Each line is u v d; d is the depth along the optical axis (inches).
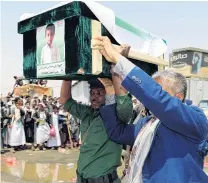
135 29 83.2
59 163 313.4
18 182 240.2
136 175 61.8
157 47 92.0
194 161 59.9
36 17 76.7
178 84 62.1
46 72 74.7
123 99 78.9
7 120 391.5
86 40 66.0
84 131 100.2
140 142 64.0
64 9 68.1
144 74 57.4
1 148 390.3
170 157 59.5
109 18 70.2
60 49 70.2
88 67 66.1
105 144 93.7
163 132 61.1
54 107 408.2
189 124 57.0
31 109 414.0
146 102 56.2
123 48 70.6
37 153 372.5
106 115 81.0
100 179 92.9
